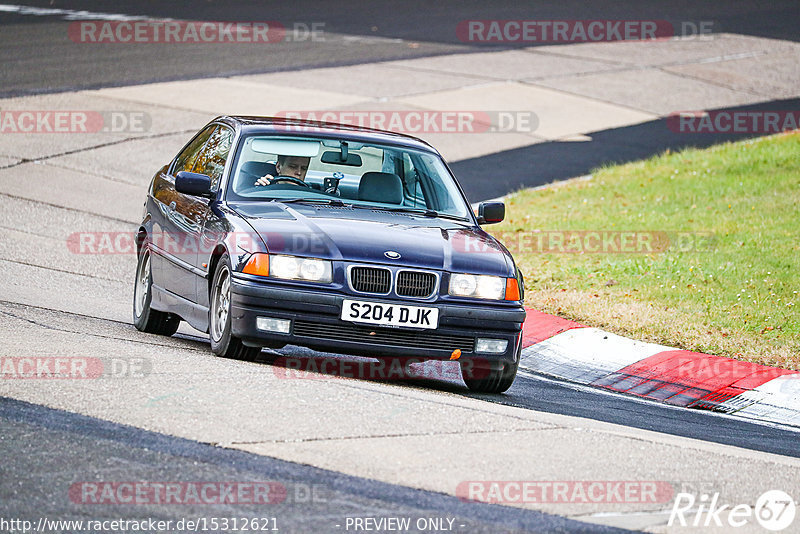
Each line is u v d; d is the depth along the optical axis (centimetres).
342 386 2773
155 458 2139
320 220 3102
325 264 2930
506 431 2512
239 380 2719
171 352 3064
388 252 2975
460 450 2327
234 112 8144
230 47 10706
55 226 5544
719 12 14238
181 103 8356
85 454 2134
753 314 4359
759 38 12719
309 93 8931
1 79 8731
